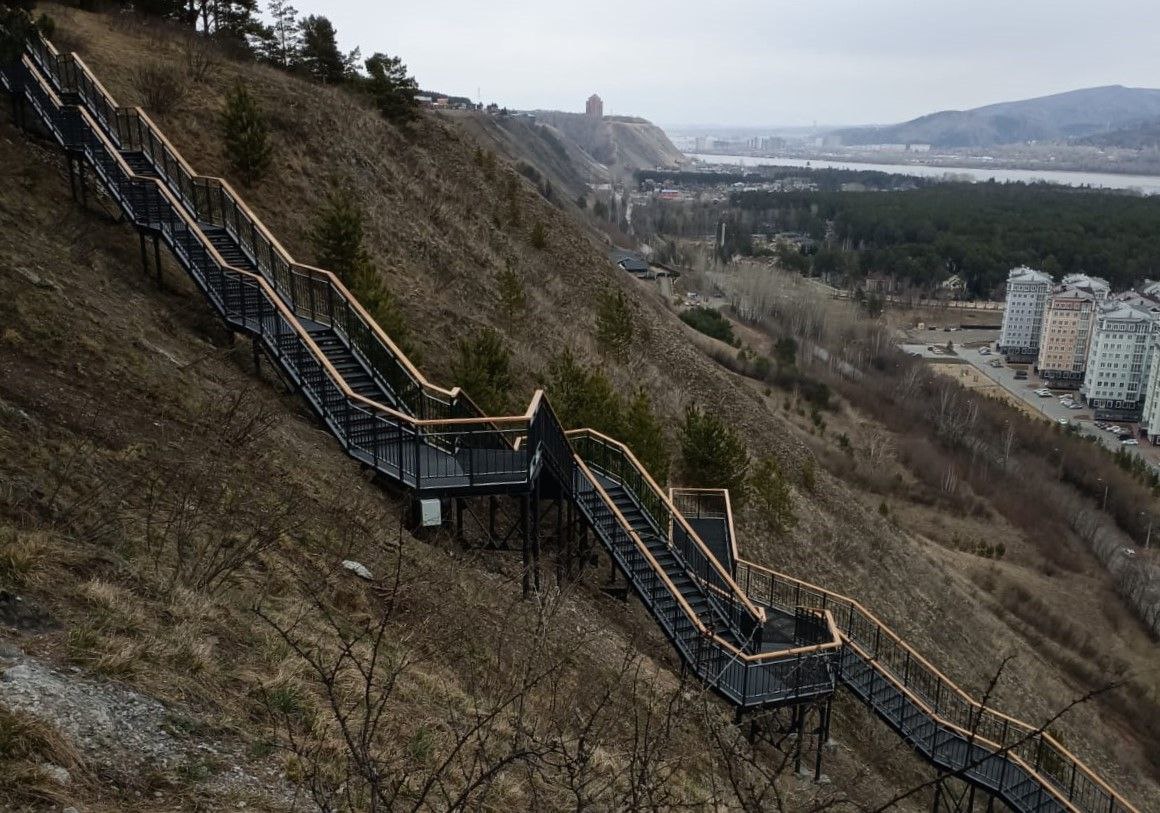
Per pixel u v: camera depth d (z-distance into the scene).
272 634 7.06
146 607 6.54
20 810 4.19
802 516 31.48
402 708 6.90
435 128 42.75
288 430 12.70
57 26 25.06
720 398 40.09
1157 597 44.88
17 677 5.13
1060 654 35.66
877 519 38.62
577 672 9.62
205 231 16.28
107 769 4.77
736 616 14.62
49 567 6.38
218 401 11.98
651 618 14.59
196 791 4.89
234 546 8.38
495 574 12.91
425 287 27.39
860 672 15.61
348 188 28.77
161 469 8.95
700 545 15.34
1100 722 30.86
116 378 10.88
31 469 7.75
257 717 5.87
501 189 43.00
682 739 8.48
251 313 14.41
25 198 14.84
